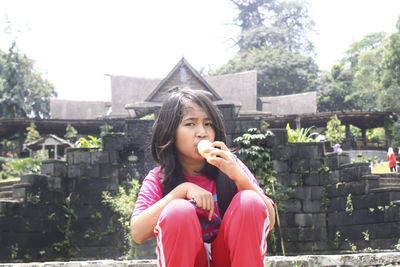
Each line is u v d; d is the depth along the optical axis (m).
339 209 9.63
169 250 1.45
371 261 3.44
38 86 51.16
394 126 31.69
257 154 9.81
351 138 31.69
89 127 34.12
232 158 1.67
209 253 1.69
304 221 9.74
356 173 9.44
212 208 1.62
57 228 10.14
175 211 1.46
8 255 9.23
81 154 10.65
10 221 9.34
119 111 34.53
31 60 48.34
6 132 34.88
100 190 10.50
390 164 17.92
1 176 20.36
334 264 3.46
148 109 30.02
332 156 9.95
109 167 10.61
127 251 9.97
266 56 55.56
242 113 33.94
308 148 10.02
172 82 29.61
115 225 10.27
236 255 1.49
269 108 38.75
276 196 9.72
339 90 56.00
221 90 36.47
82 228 10.30
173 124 1.77
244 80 36.47
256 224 1.49
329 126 29.50
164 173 1.79
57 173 10.41
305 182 9.90
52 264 3.78
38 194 9.94
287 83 52.91
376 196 9.06
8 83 46.16
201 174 1.84
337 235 9.55
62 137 35.25
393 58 42.97
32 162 21.12
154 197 1.77
